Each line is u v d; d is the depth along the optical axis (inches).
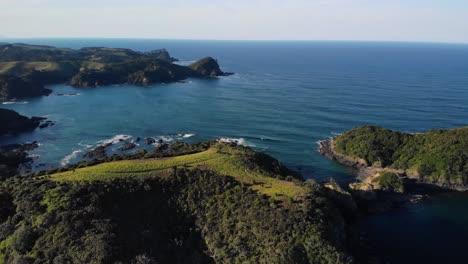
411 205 4461.1
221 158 4116.6
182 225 3358.8
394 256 3476.9
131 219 3257.9
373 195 4493.1
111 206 3294.8
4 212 3289.9
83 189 3339.1
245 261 2935.5
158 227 3297.2
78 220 3014.3
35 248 2844.5
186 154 4436.5
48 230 2962.6
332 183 4384.8
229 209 3336.6
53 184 3479.3
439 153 5142.7
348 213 4111.7
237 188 3506.4
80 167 4030.5
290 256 2805.1
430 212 4288.9
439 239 3752.5
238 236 3097.9
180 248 3179.1
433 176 4985.2
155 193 3521.2
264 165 4284.0
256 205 3260.3
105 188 3400.6
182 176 3688.5
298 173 5182.1
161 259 3006.9
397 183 4761.3
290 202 3255.4
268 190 3489.2
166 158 4200.3
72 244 2812.5
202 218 3371.1
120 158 4276.6
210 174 3718.0
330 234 3068.4
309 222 3048.7
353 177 5310.0
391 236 3796.8
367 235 3806.6
